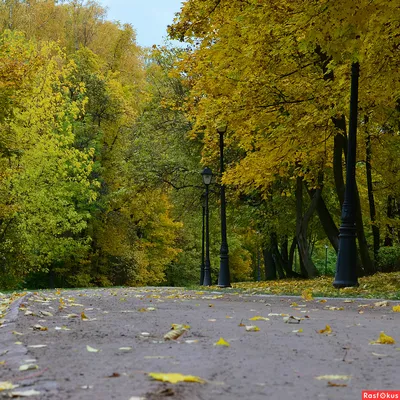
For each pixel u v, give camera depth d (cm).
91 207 3938
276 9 1570
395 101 1911
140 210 4462
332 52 1281
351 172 1498
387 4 1221
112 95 4084
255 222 3228
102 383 369
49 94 3169
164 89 3606
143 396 328
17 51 2448
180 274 5806
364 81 1617
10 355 502
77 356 482
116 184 4272
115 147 4150
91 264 4347
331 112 1745
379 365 439
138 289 2184
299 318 764
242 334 622
